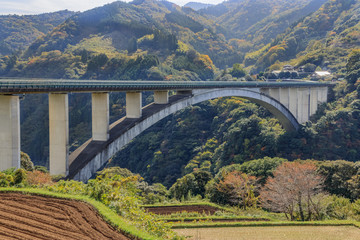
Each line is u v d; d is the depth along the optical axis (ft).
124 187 119.34
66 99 139.03
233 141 325.83
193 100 242.58
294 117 347.15
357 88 359.25
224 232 115.14
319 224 123.85
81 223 74.54
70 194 92.32
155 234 79.20
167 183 328.08
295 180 155.43
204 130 399.85
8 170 105.60
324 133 317.63
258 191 192.65
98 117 162.50
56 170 137.49
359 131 315.58
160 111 204.95
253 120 328.70
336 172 195.62
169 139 388.98
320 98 389.80
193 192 222.89
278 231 115.75
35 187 101.04
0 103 115.65
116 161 400.67
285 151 304.91
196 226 123.03
